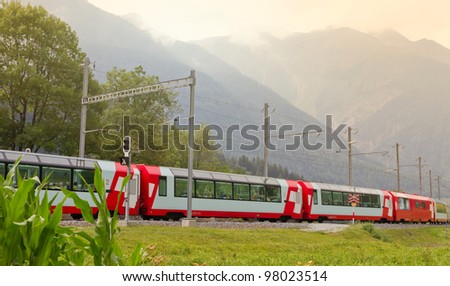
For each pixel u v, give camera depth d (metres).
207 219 32.84
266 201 35.19
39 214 3.50
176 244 18.53
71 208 23.89
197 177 30.80
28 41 40.25
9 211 3.35
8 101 40.03
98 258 3.72
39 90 39.19
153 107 50.97
